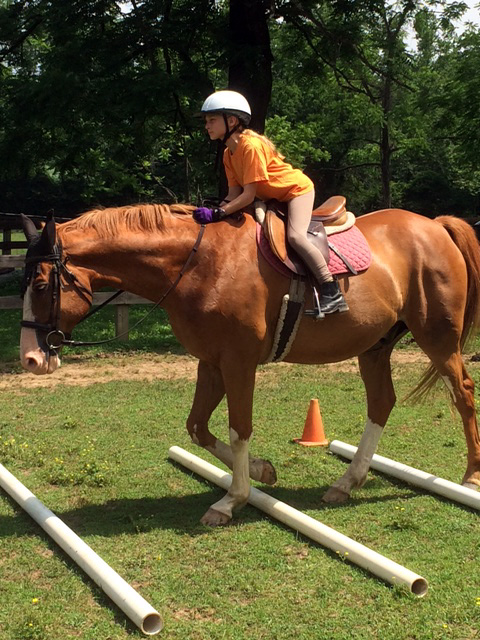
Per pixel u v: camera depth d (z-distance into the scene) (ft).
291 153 70.49
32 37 53.98
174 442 21.30
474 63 55.72
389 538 14.48
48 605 11.82
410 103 71.46
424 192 130.21
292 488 17.54
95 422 23.44
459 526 14.97
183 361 34.37
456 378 16.80
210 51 46.29
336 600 11.98
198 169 52.75
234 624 11.25
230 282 14.37
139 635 10.94
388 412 17.21
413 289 16.47
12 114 45.24
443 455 19.77
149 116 44.91
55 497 16.88
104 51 43.65
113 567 13.17
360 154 103.96
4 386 29.12
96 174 63.05
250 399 14.96
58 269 13.98
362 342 15.75
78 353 36.09
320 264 14.48
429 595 12.08
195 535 14.61
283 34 57.41
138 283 14.69
